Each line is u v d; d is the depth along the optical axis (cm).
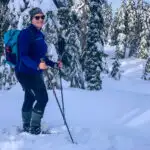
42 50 618
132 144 582
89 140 591
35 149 534
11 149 531
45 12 1402
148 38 7075
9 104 995
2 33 1468
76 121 811
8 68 1486
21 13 1377
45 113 887
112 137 612
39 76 623
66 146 548
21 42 592
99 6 2605
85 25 3256
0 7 1464
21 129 664
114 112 948
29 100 652
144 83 4372
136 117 890
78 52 2109
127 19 7075
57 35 1511
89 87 2602
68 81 2255
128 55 7369
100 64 2658
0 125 716
